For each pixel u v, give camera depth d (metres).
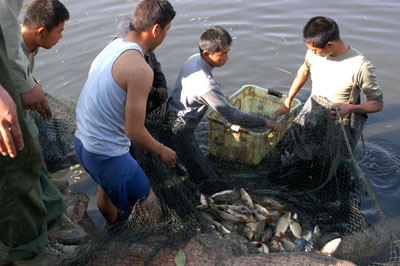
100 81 3.00
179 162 3.97
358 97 4.09
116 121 3.06
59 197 3.01
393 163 4.62
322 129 3.96
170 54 6.83
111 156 3.15
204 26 7.60
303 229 3.69
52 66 6.56
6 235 2.51
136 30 3.07
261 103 4.94
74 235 3.03
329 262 2.72
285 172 4.24
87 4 8.62
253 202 3.94
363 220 3.77
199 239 2.89
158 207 3.30
